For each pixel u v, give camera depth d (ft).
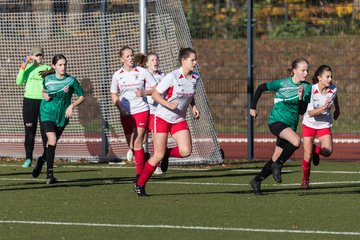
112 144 159.33
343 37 252.21
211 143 154.20
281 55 261.65
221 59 267.80
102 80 159.33
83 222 92.99
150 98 126.52
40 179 132.87
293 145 108.78
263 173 112.88
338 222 92.99
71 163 157.38
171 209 101.60
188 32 153.38
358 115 222.69
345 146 190.19
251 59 161.38
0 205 105.29
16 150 164.04
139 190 112.47
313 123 119.85
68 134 161.27
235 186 123.75
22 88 163.02
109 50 158.71
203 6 275.39
